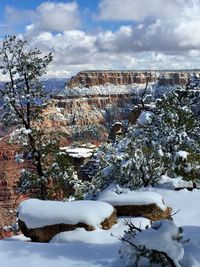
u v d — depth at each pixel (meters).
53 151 20.88
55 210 9.44
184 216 10.98
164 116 18.03
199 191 13.35
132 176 13.77
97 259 6.26
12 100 20.11
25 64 20.70
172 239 5.79
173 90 20.08
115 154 16.23
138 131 18.19
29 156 20.91
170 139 16.97
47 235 9.23
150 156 14.19
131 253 5.85
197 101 19.78
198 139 18.02
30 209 9.66
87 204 9.66
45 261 6.25
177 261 5.60
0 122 20.70
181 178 14.25
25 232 9.56
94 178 15.53
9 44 20.53
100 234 8.90
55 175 20.66
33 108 20.86
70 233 8.93
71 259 6.29
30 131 20.02
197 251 6.05
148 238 5.73
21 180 21.30
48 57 21.05
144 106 20.42
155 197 10.89
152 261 5.73
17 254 6.58
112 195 12.22
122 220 10.07
